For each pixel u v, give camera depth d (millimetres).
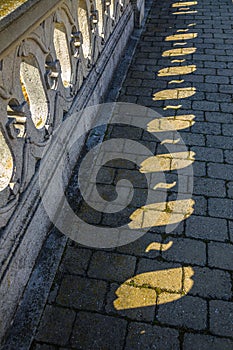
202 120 4500
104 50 4980
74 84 3695
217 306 2551
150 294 2645
